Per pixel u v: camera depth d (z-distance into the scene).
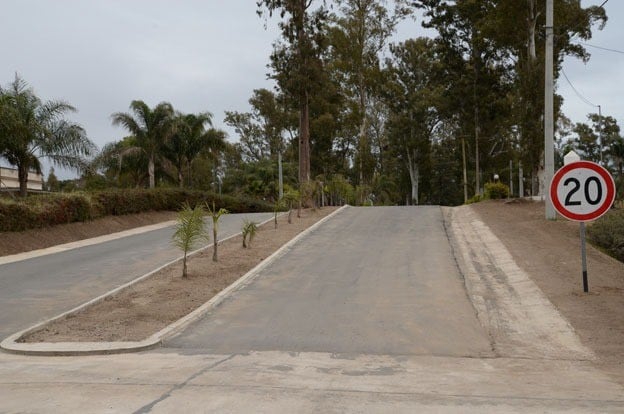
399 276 13.27
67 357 7.91
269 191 54.50
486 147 52.53
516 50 37.66
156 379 6.43
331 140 51.38
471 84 46.72
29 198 22.27
